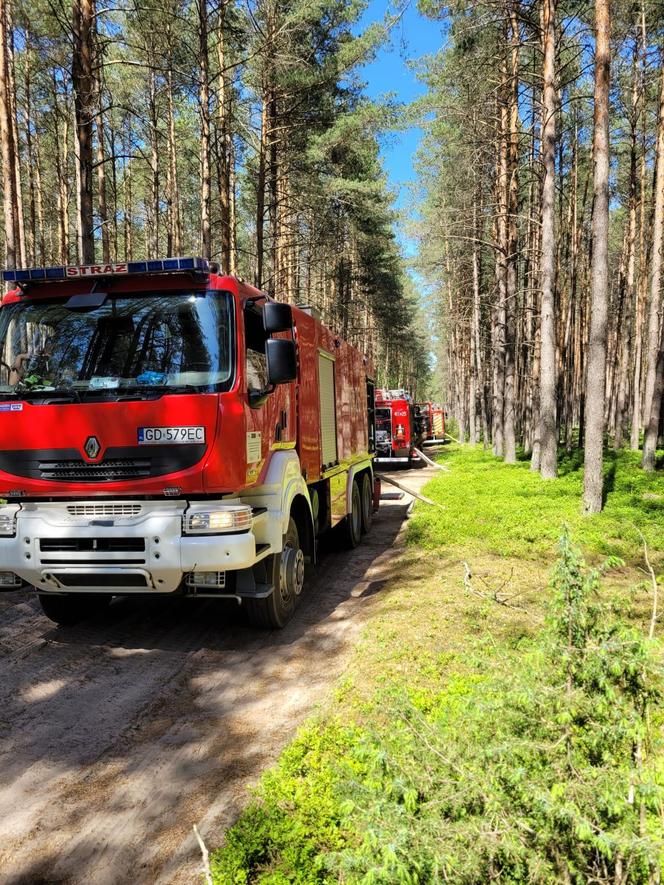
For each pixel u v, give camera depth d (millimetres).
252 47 18750
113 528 4973
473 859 1998
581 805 2078
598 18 11062
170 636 6074
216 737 4148
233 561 4926
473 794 2174
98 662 5438
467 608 6152
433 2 14125
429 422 40781
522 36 18297
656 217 18438
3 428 5176
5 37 16016
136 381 5094
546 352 16141
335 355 9062
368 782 2738
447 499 14172
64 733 4211
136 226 37438
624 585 6895
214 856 2930
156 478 4953
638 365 24719
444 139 21391
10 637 6023
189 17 18828
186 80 17703
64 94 23516
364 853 2008
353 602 7160
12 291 5547
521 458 23984
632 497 12680
